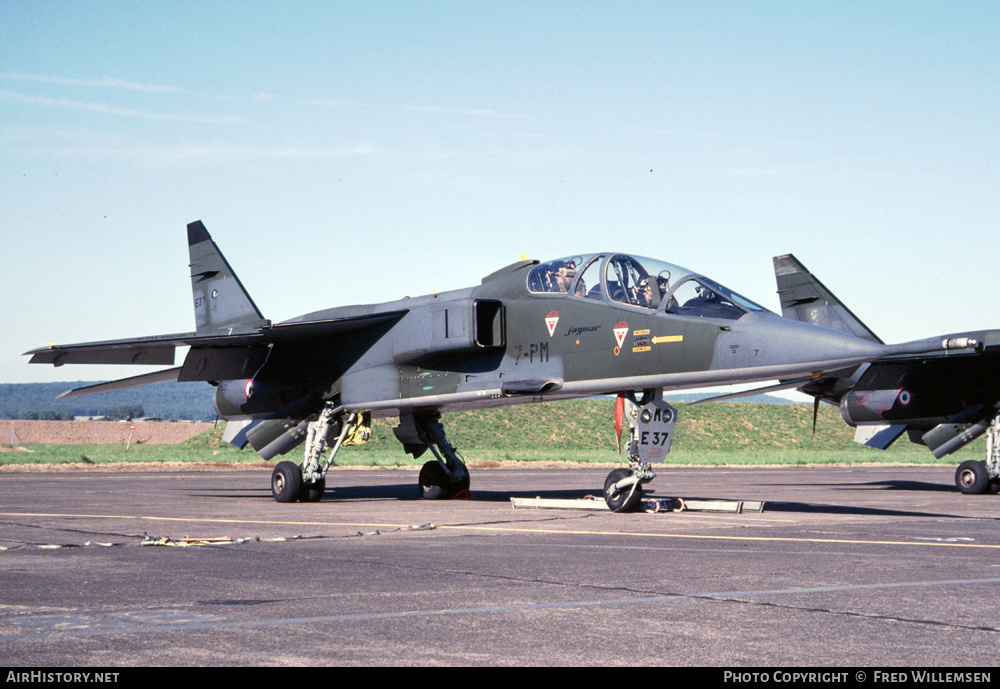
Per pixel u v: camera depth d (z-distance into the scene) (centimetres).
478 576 674
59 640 464
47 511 1272
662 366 1210
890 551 827
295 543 891
